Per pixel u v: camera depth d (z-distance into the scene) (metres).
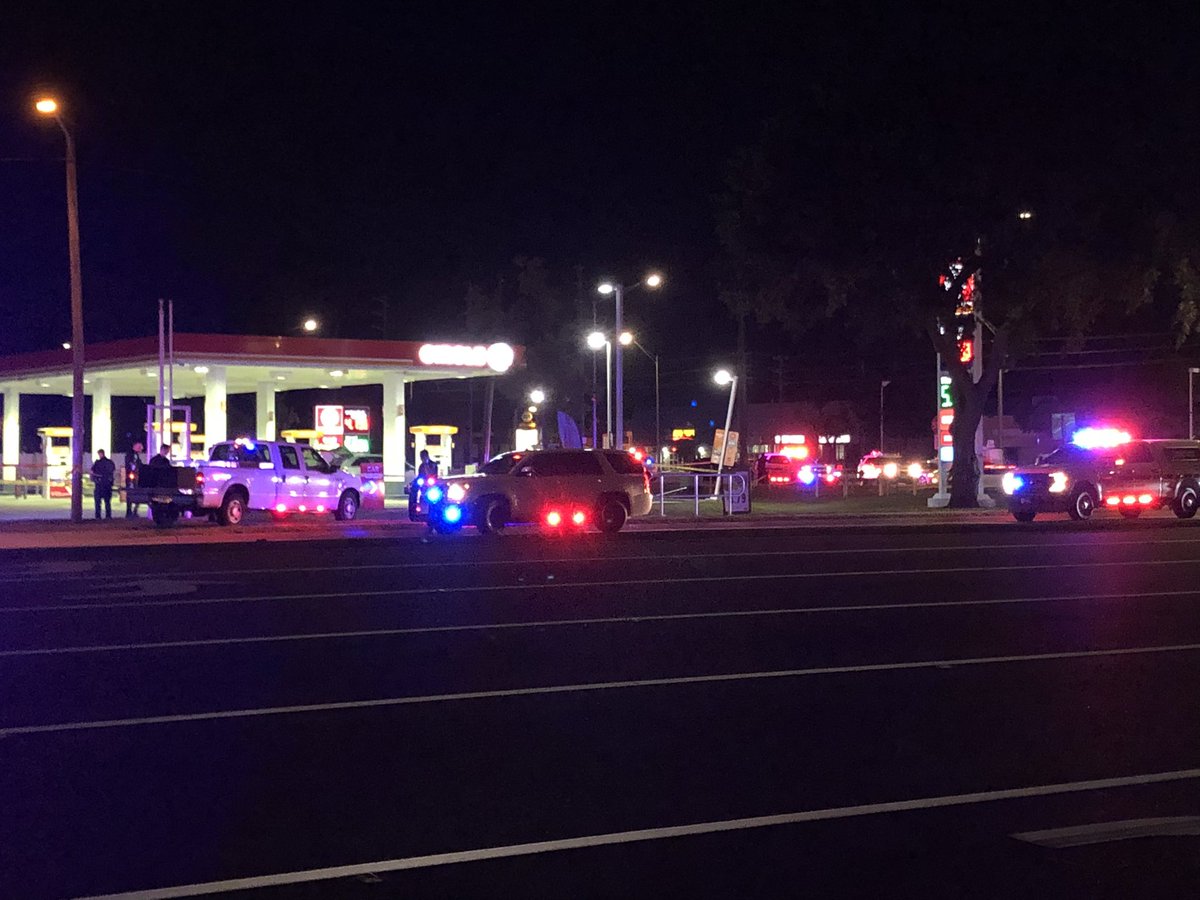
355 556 23.12
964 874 6.24
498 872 6.26
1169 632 13.69
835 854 6.54
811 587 17.75
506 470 28.92
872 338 38.81
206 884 6.08
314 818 7.14
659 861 6.43
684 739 8.96
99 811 7.25
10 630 13.73
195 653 12.28
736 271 38.44
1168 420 74.38
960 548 24.73
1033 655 12.30
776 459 60.91
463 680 11.00
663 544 26.16
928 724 9.45
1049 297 35.69
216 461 30.88
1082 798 7.58
